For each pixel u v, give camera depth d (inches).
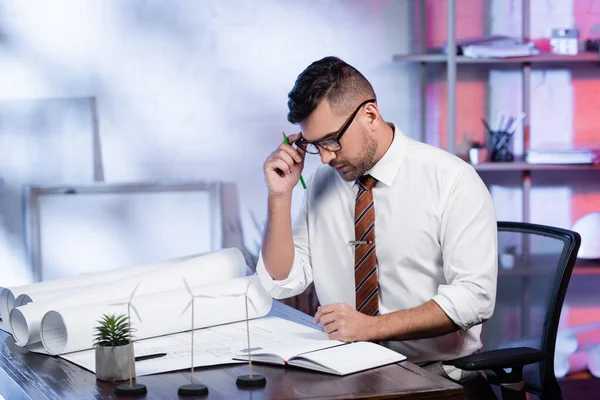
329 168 82.1
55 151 145.6
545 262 80.0
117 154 147.3
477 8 152.4
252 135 150.5
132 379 56.2
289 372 56.9
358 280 76.9
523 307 83.2
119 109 146.9
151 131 148.0
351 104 71.1
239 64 149.3
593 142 155.8
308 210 83.0
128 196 147.5
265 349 61.3
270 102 150.5
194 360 60.4
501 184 155.2
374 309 76.4
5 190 144.4
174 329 69.1
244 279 76.0
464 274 71.7
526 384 78.6
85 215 146.5
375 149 73.9
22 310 64.8
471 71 153.4
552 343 77.1
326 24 150.4
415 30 152.1
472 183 74.7
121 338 57.2
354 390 52.0
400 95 152.6
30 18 143.6
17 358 64.0
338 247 80.4
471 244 72.6
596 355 153.0
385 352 59.8
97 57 145.7
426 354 75.8
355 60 151.5
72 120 145.8
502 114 154.4
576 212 156.4
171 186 148.5
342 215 80.2
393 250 76.8
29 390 55.1
